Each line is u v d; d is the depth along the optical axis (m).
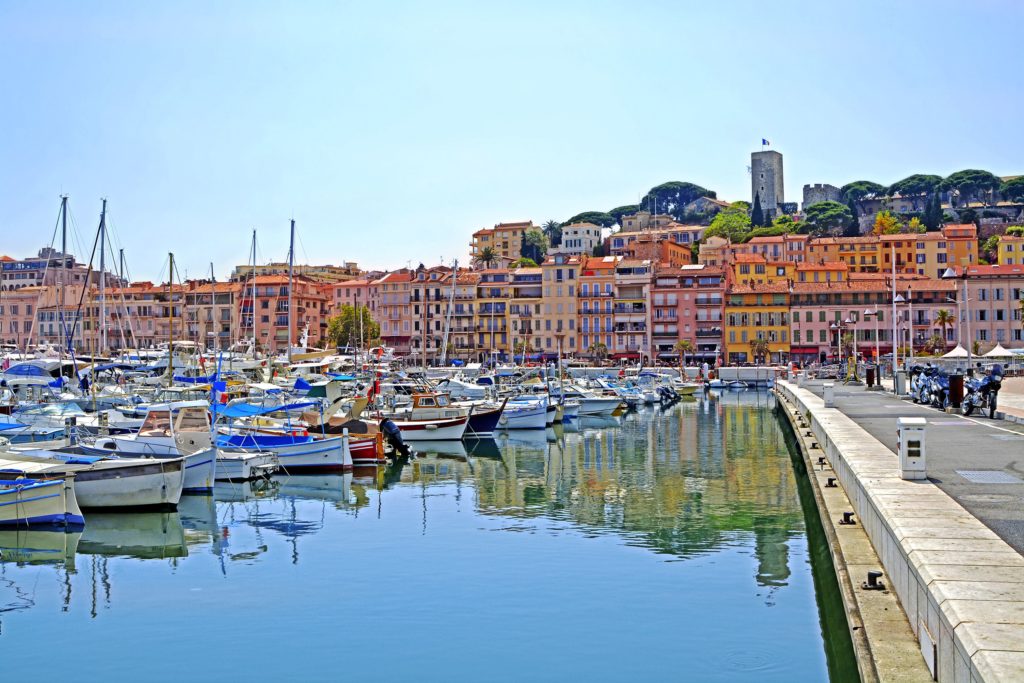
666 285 182.50
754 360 177.50
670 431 76.62
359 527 36.97
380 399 75.12
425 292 148.75
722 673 20.92
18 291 185.75
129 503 39.72
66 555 32.91
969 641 11.90
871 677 14.96
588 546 32.81
